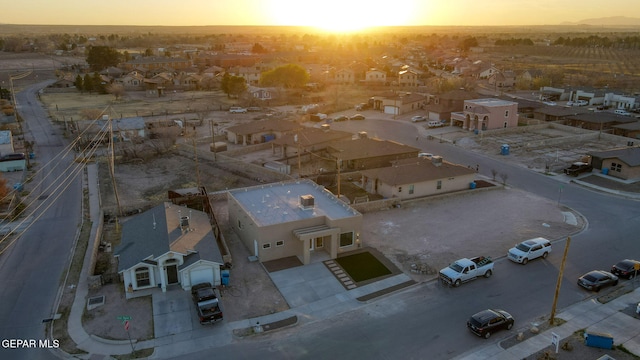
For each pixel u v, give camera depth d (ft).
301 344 96.99
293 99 438.81
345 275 124.98
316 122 344.08
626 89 477.36
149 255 116.57
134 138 273.54
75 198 186.80
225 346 96.32
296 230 133.90
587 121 298.35
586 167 216.13
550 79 495.41
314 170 223.71
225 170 224.33
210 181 209.46
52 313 108.27
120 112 370.53
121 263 118.32
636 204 177.78
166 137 269.64
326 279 123.03
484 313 100.99
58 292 117.19
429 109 338.34
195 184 204.74
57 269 129.29
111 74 556.10
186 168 229.04
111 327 102.37
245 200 153.07
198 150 258.16
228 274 119.14
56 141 280.31
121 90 459.32
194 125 320.29
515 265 130.52
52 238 149.69
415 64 652.89
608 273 119.55
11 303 112.37
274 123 287.89
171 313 107.34
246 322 104.32
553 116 319.47
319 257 135.23
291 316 106.63
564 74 548.72
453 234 151.74
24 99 430.61
